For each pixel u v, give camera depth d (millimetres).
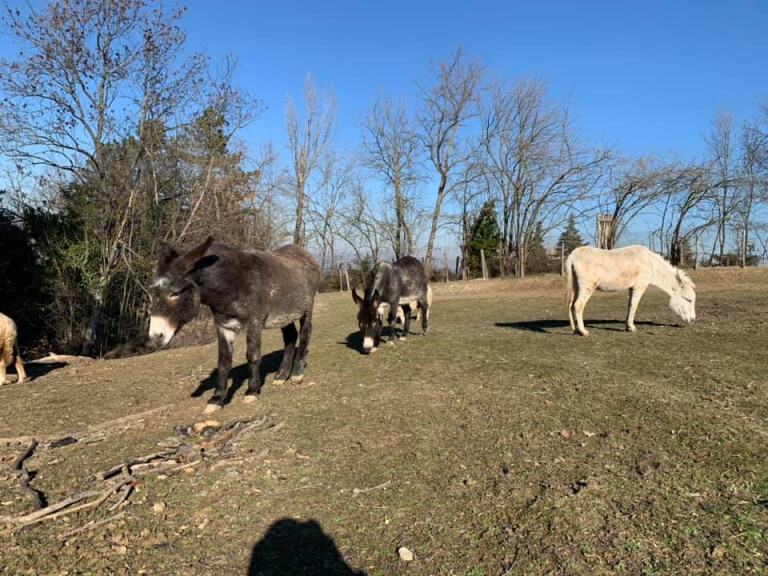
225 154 17984
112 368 8531
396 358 7711
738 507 2994
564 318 12031
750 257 26062
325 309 18469
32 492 3523
